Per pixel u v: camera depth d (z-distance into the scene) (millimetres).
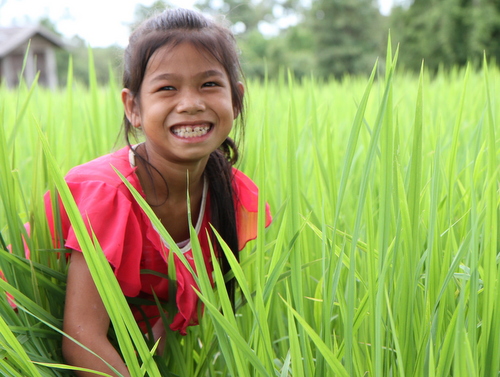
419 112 1073
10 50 25266
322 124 2520
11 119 2891
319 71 32000
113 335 1444
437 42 21672
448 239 1235
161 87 1344
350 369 1100
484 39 20031
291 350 1073
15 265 1282
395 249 1140
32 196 1396
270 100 3717
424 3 22938
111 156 1468
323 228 1201
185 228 1549
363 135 2225
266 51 32281
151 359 1081
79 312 1256
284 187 1870
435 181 1113
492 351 1039
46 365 1104
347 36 32562
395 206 1170
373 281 1116
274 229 1792
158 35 1342
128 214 1316
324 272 1157
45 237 1403
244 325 1642
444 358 1041
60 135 2479
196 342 1642
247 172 1987
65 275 1354
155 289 1497
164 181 1461
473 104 3104
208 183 1555
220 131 1383
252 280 1652
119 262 1274
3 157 1328
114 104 2504
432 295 1234
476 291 998
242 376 1101
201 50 1340
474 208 1009
